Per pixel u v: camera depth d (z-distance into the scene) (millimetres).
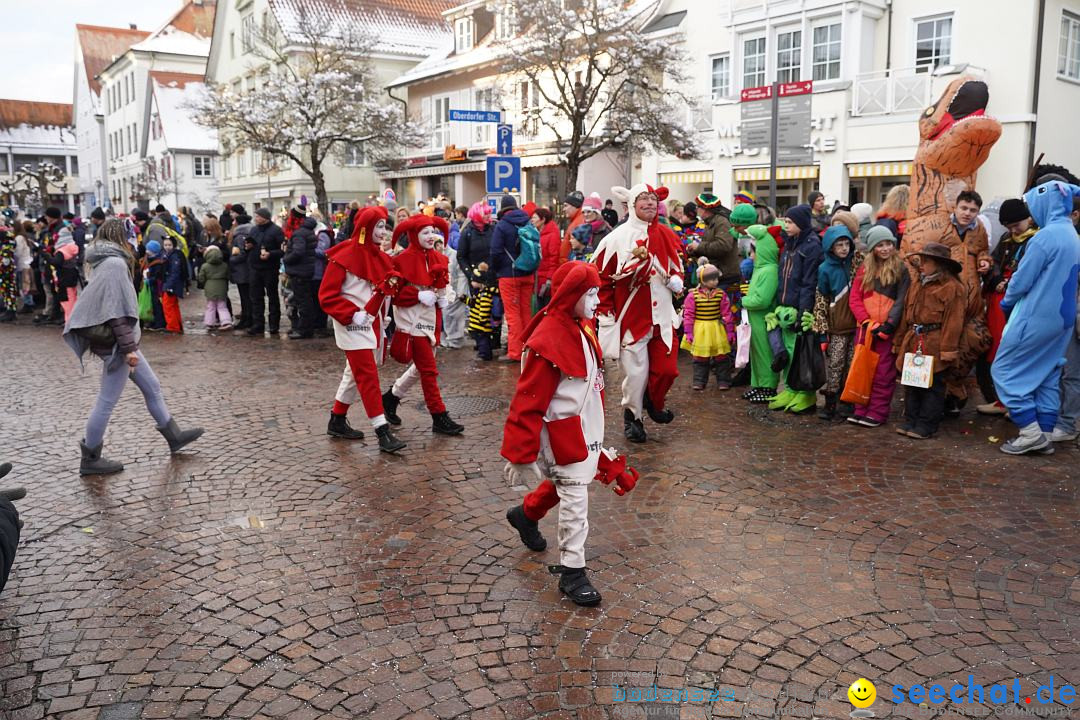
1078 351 6387
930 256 6359
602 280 6320
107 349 5973
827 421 7250
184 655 3590
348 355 6539
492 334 10898
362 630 3781
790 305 7379
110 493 5695
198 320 15547
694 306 8398
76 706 3227
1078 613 3832
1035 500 5234
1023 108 18438
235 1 39938
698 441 6664
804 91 10055
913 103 19234
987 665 3412
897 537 4699
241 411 7988
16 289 16781
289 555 4617
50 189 64812
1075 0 19109
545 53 18203
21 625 3869
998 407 7387
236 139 27359
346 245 6473
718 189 23109
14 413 8141
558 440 3943
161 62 55969
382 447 6539
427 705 3203
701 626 3762
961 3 19141
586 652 3564
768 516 5043
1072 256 5883
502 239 9805
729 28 22625
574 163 19156
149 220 16984
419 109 33750
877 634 3662
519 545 4711
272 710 3188
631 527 4926
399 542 4777
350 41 27844
